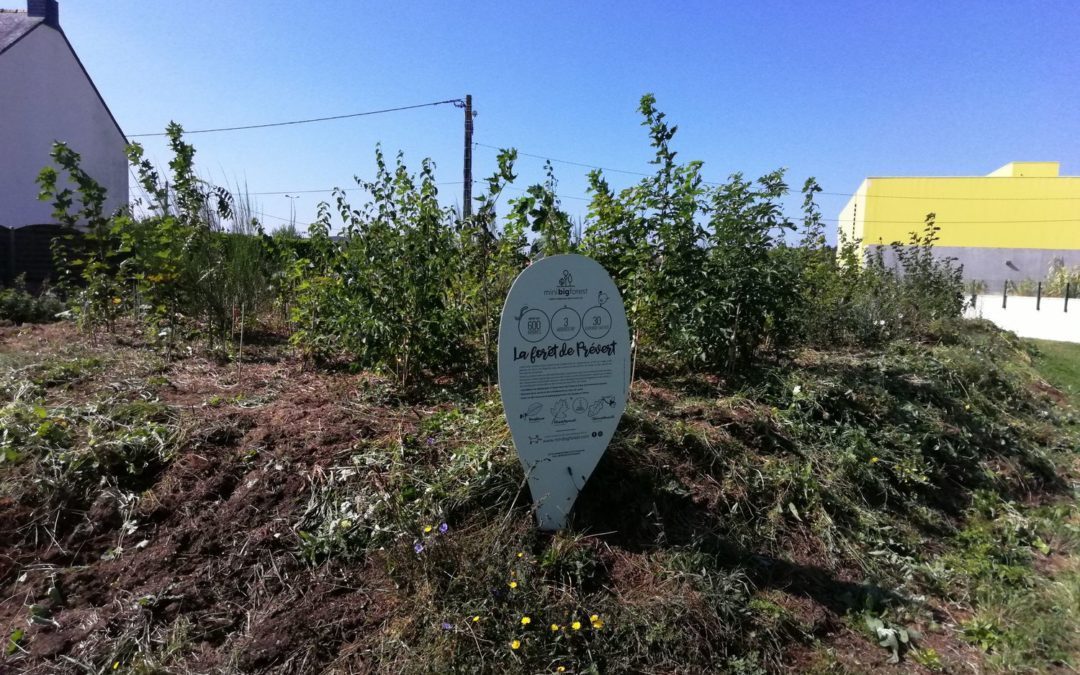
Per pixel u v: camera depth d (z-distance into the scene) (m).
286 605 2.81
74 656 2.52
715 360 5.70
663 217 5.25
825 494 4.12
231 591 2.87
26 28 18.70
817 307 7.89
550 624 2.70
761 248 5.75
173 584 2.86
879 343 7.81
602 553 3.23
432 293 4.86
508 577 2.87
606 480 3.64
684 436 4.11
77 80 20.41
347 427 3.91
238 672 2.49
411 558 2.91
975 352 7.83
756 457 4.28
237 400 4.46
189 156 6.63
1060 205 36.00
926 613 3.34
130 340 6.60
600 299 3.36
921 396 5.76
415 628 2.66
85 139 20.94
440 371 5.34
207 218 7.15
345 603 2.82
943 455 5.05
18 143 18.70
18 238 12.87
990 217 37.16
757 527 3.74
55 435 3.57
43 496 3.22
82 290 7.16
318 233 5.82
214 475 3.45
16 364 4.96
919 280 10.78
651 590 3.01
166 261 6.19
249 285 7.38
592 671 2.58
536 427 3.30
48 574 2.89
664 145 5.19
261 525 3.17
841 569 3.62
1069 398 7.62
